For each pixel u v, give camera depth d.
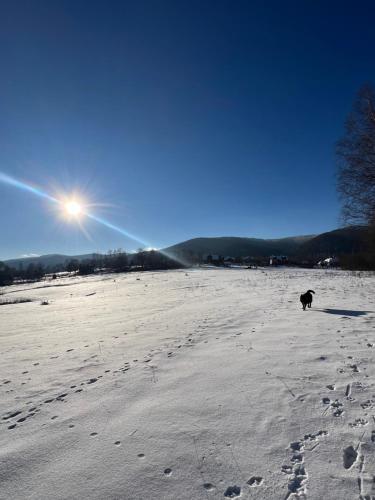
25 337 12.02
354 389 4.63
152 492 2.93
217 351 7.02
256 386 4.98
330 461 3.17
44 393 5.70
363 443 3.40
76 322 14.76
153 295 24.02
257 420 4.00
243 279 32.22
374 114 17.97
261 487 2.89
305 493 2.79
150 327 11.02
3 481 3.24
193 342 8.09
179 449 3.53
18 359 8.49
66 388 5.83
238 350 6.93
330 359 5.91
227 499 2.79
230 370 5.76
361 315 9.62
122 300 22.88
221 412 4.26
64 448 3.75
